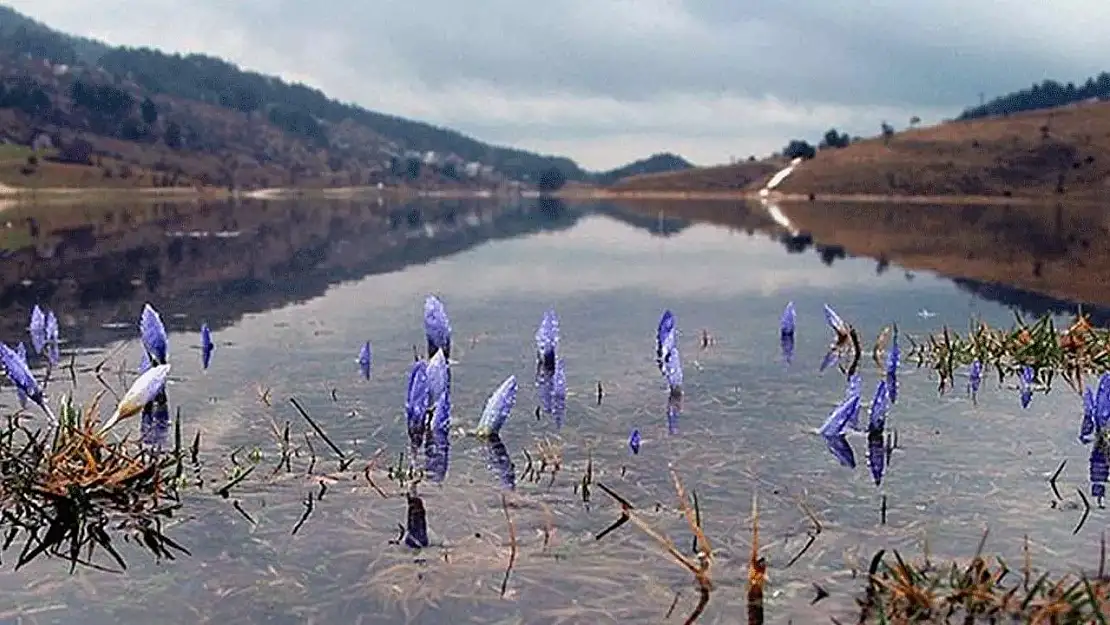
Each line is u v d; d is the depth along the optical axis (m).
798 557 4.59
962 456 6.20
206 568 4.51
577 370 8.92
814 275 18.30
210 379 8.36
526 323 11.91
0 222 37.75
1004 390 8.12
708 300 14.39
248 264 19.95
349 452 6.25
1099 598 3.95
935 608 4.02
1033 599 4.07
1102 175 84.31
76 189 90.88
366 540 4.81
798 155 121.19
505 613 4.05
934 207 65.31
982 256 22.81
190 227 35.16
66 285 15.74
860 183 95.44
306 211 55.81
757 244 27.45
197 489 5.54
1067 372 8.83
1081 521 5.04
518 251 24.45
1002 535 4.86
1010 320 12.30
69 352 9.71
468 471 5.89
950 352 9.21
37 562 4.59
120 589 4.30
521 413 7.29
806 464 6.03
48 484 5.22
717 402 7.66
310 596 4.21
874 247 26.06
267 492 5.50
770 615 4.02
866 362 9.34
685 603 4.13
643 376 8.65
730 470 5.91
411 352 9.66
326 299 14.21
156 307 13.20
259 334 10.86
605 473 5.85
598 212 59.09
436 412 6.66
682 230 35.88
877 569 4.43
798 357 9.60
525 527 4.98
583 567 4.48
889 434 6.73
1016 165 89.94
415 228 36.53
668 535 4.87
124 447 6.03
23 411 7.21
